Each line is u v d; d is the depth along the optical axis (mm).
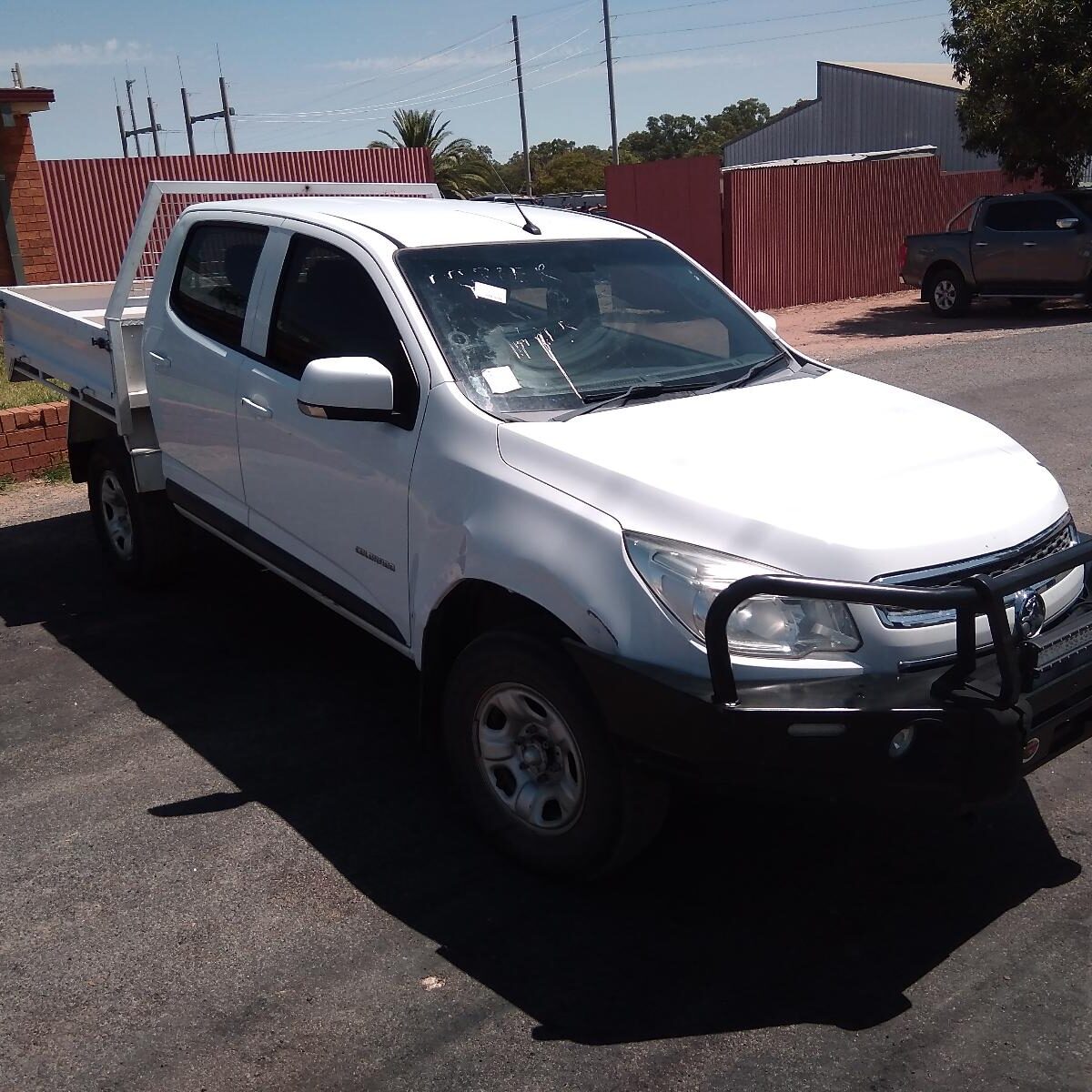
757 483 3303
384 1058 2859
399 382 3973
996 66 17781
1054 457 8180
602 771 3254
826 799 2969
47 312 6348
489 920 3400
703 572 3082
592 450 3465
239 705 4891
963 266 17562
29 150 15055
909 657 3066
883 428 3781
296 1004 3059
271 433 4543
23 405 9172
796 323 18359
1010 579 2988
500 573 3439
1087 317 16953
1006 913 3391
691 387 4113
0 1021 3014
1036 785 4105
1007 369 11844
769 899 3490
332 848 3793
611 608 3160
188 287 5238
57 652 5492
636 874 3629
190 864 3707
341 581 4367
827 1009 3006
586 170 72688
